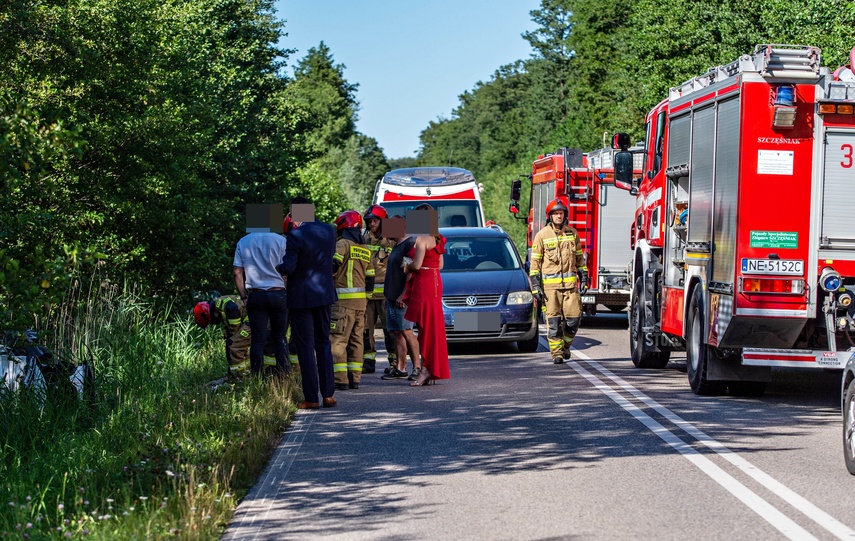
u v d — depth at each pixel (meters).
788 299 10.77
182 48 24.73
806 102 10.75
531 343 17.23
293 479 7.64
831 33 24.75
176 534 5.80
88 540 5.69
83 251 8.70
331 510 6.69
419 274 12.89
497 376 13.86
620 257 23.14
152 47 21.33
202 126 24.95
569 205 23.00
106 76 20.52
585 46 72.50
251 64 42.72
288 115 43.38
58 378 10.05
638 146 16.28
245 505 6.84
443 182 25.69
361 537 6.05
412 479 7.59
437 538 6.00
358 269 12.67
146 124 20.95
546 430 9.55
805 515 6.40
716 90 11.65
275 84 44.84
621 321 24.34
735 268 10.82
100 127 20.61
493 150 119.06
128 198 21.58
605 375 13.88
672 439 9.03
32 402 9.34
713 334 11.28
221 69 33.84
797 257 10.78
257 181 34.53
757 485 7.25
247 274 12.08
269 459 8.36
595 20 72.75
